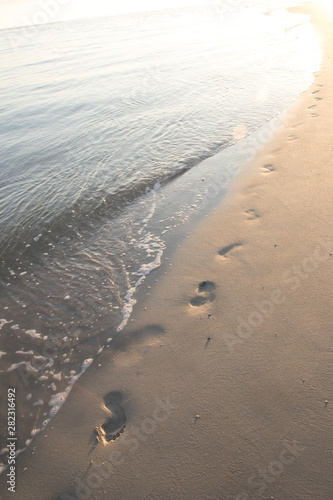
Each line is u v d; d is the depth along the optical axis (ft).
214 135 22.95
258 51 46.88
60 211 16.29
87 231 15.06
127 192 17.49
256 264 11.03
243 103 28.02
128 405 7.76
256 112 25.89
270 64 38.93
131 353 9.05
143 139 23.31
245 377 7.74
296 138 19.67
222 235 13.03
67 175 19.60
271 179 16.01
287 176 15.87
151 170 19.35
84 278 12.31
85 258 13.38
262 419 6.86
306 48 43.91
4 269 13.17
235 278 10.66
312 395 7.08
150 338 9.36
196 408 7.34
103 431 7.38
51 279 12.46
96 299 11.22
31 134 26.25
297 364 7.76
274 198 14.42
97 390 8.29
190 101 29.73
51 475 6.73
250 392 7.41
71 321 10.50
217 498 5.89
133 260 12.83
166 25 98.17
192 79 36.17
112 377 8.50
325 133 19.44
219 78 35.55
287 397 7.14
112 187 17.97
